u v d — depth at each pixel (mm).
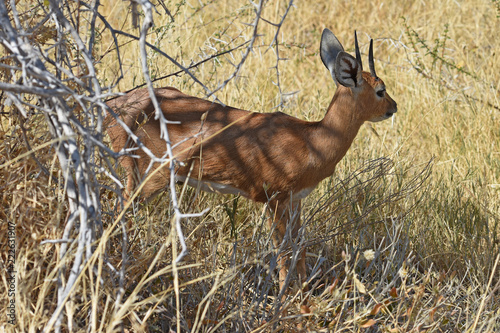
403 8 17672
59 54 6004
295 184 7906
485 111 12914
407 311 6836
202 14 15195
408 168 10453
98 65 10906
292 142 7805
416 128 12969
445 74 14820
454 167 11195
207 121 7816
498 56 14875
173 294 6805
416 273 8172
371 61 8258
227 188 8000
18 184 6023
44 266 5969
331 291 6719
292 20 16547
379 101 8102
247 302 7277
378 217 9211
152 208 8227
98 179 7004
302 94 13961
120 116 7664
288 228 7324
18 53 5051
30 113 6195
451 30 16250
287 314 6770
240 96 11742
